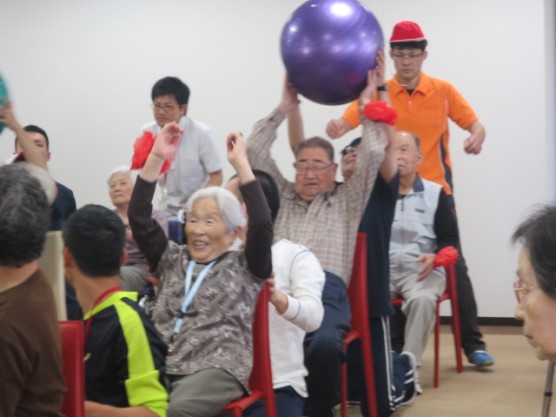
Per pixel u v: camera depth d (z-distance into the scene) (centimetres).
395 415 385
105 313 209
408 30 484
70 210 423
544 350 123
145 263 404
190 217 267
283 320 288
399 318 439
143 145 341
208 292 257
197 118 618
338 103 338
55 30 630
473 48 578
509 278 582
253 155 355
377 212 360
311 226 346
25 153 331
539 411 391
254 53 609
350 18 320
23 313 165
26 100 637
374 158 337
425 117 494
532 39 570
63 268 220
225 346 252
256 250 259
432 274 434
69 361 187
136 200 272
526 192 575
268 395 262
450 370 471
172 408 239
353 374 362
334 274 338
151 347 210
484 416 383
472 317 475
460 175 584
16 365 163
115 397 209
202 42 615
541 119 570
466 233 586
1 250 166
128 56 623
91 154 631
